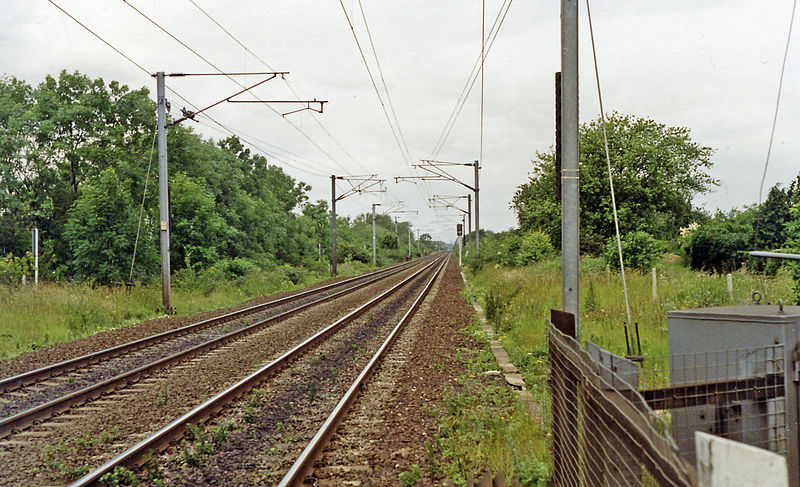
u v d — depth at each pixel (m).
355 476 6.04
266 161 75.12
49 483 5.91
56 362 12.21
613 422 3.32
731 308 4.32
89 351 13.44
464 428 7.52
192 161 46.69
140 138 40.59
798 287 12.41
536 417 7.79
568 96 8.48
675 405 3.62
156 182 34.72
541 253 38.75
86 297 20.06
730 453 1.64
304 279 44.06
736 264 27.06
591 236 34.75
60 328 16.67
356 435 7.38
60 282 23.28
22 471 6.29
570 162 8.49
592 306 15.36
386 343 13.91
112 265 24.61
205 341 15.00
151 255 25.83
